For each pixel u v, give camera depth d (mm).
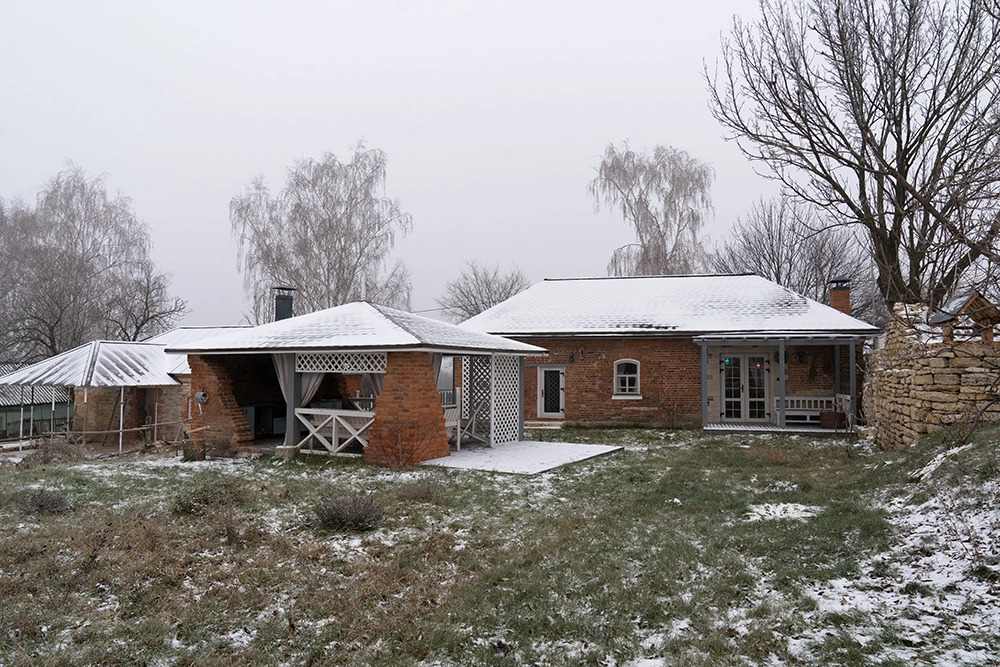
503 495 10469
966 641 4453
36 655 4723
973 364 11398
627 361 23078
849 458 13711
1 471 13430
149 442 23188
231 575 6512
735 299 24125
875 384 16625
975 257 5652
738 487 10492
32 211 40875
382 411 14117
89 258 38281
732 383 22672
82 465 14508
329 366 15000
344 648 4938
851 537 6988
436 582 6320
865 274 35344
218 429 16422
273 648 4973
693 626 5078
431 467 13352
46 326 33281
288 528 8406
